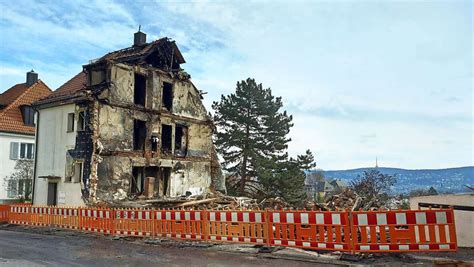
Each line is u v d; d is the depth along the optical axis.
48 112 24.92
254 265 8.95
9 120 31.73
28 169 30.73
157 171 25.89
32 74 37.06
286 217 10.45
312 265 8.81
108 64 23.12
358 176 35.94
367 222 9.27
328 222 9.73
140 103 25.92
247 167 35.66
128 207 19.84
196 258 9.94
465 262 8.22
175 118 27.38
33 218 18.31
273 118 36.03
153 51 25.83
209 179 30.09
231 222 11.51
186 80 28.69
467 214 9.97
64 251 11.29
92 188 21.33
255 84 36.38
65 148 23.27
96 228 15.44
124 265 9.23
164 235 13.12
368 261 8.86
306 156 35.50
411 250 8.88
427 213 8.85
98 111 22.17
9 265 9.32
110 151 22.44
